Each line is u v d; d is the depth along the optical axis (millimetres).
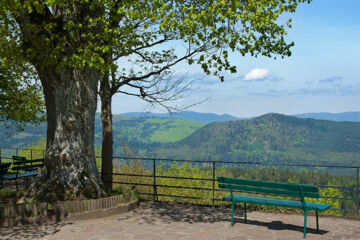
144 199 10578
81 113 8984
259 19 7531
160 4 7594
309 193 6484
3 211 7352
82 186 8695
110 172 11023
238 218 7930
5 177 10898
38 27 8578
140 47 10586
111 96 11211
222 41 8336
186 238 6281
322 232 6672
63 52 8680
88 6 8672
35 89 17500
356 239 6203
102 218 8047
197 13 7672
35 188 8594
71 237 6496
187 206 9391
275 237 6301
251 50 8156
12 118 17453
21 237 6539
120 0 8484
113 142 12148
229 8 7172
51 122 10453
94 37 8164
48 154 8922
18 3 7617
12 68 16609
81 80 8930
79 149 8945
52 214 7723
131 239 6266
